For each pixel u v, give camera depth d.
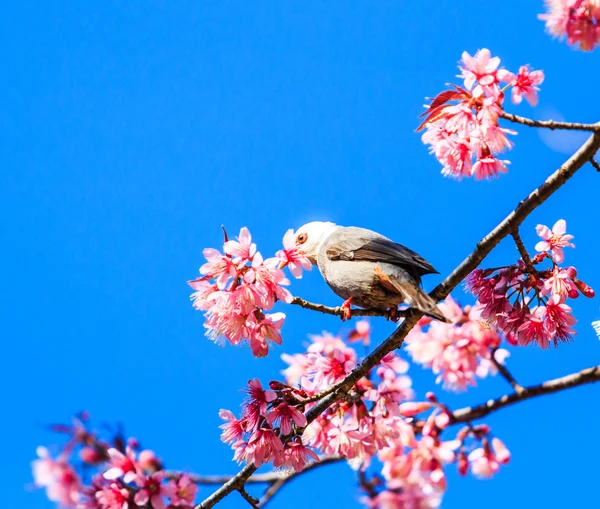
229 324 10.42
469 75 10.47
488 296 11.87
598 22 10.34
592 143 10.47
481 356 12.24
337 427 11.32
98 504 8.85
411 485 11.51
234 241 10.31
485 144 10.62
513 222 11.15
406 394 11.40
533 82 10.48
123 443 9.25
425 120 10.84
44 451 8.54
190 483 9.41
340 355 11.70
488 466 11.67
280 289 10.28
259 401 10.95
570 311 11.66
